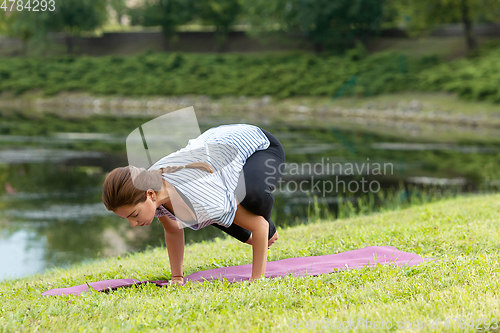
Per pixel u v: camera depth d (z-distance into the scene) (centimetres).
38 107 4509
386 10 4284
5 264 805
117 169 365
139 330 327
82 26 5344
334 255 509
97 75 4962
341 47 4625
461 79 3375
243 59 4772
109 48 5678
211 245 689
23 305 392
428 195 1160
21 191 1349
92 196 1298
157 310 362
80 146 2091
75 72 5031
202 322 331
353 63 4109
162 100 4494
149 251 754
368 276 409
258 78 4312
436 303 333
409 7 3997
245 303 366
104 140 2270
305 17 4322
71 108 4441
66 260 825
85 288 450
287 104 3969
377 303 344
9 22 5350
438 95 3428
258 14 4669
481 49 3825
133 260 632
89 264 691
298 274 438
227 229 455
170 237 459
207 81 4516
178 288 424
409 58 3969
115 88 4762
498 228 573
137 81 4753
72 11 5244
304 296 371
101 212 1149
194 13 5247
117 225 1043
